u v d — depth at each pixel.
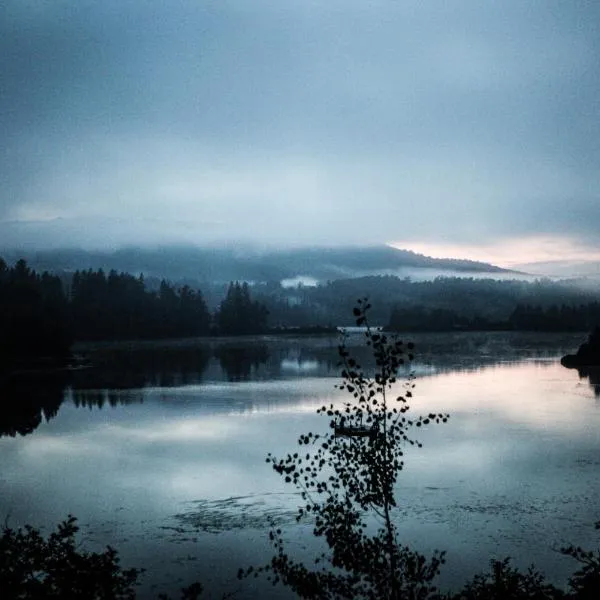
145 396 89.69
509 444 51.97
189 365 140.75
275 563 16.08
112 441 58.12
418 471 43.53
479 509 35.84
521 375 111.31
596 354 130.38
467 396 83.31
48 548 15.12
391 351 15.55
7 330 134.75
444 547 30.69
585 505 36.47
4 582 14.16
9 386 103.31
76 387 101.88
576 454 48.44
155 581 27.98
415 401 78.44
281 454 50.72
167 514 36.75
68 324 177.00
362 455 15.42
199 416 71.81
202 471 46.00
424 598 15.96
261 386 100.44
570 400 78.81
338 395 87.81
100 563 15.37
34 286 163.12
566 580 26.69
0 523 35.62
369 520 34.22
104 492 41.28
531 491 39.06
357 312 15.74
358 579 15.35
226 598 26.16
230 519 35.50
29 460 50.78
